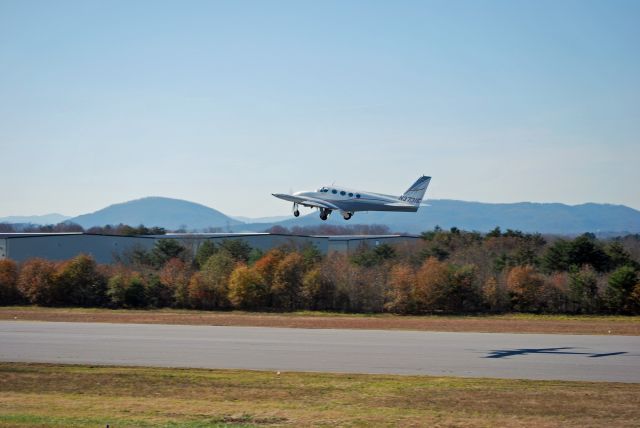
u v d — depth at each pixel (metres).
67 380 35.47
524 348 44.84
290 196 64.31
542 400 30.25
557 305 78.12
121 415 28.14
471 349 44.47
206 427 25.94
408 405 29.72
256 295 81.50
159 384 34.41
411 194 65.12
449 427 26.00
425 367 38.25
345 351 43.88
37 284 85.88
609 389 32.28
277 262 84.75
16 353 43.56
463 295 78.62
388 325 61.06
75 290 85.88
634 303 75.06
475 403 29.89
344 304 80.62
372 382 34.38
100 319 66.69
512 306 78.94
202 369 38.00
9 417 27.61
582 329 57.59
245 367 38.59
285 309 81.69
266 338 50.41
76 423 26.48
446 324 62.47
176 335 52.25
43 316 69.75
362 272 83.94
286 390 32.91
